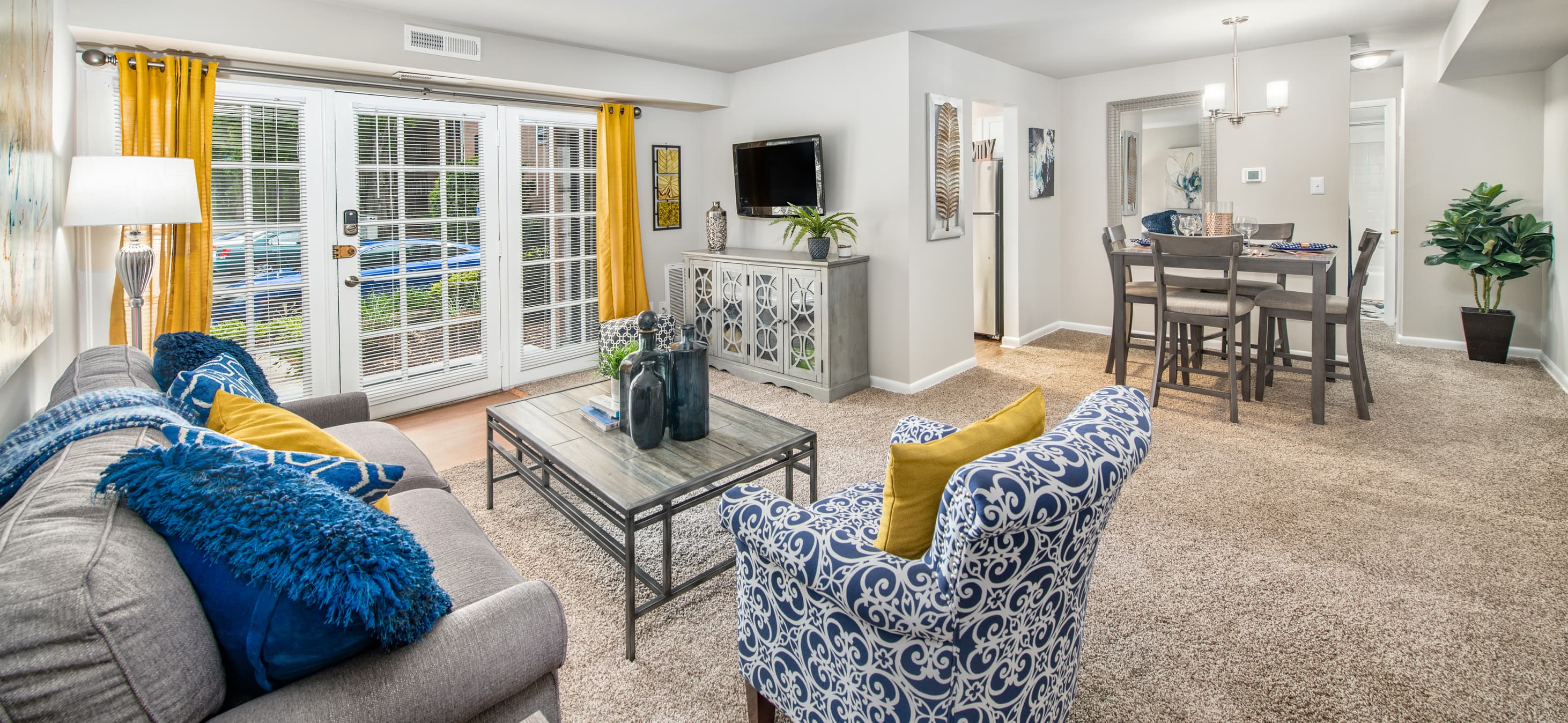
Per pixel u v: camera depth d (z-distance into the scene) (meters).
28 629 0.75
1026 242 5.67
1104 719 1.65
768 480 3.04
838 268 4.23
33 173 1.88
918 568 1.21
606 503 2.06
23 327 1.73
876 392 4.47
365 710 0.99
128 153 3.03
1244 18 4.02
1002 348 5.64
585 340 5.03
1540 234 4.48
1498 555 2.32
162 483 1.00
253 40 3.13
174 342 2.05
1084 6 3.70
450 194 4.19
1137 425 1.32
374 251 3.92
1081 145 5.88
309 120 3.61
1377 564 2.29
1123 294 4.25
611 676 1.84
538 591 1.21
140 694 0.81
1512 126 4.75
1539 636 1.90
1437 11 3.95
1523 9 3.13
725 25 3.87
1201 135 5.20
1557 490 2.79
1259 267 3.59
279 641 0.97
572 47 4.27
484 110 4.28
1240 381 4.41
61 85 2.55
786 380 4.50
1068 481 1.10
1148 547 2.44
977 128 5.86
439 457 3.44
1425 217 5.16
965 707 1.24
